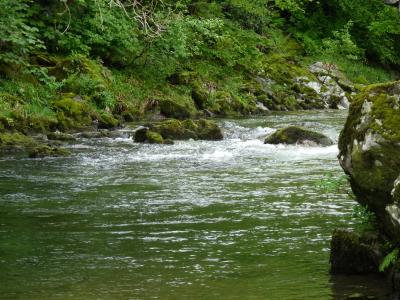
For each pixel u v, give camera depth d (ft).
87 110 63.77
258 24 111.24
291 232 27.12
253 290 20.33
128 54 79.82
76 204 32.42
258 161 45.80
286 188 35.91
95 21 74.18
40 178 39.19
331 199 32.96
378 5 131.13
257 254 24.20
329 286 20.61
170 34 80.33
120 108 70.59
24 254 24.39
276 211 30.73
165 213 30.53
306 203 32.22
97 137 58.18
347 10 128.57
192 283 21.04
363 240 21.79
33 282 21.20
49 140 55.06
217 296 19.79
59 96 65.26
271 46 107.86
